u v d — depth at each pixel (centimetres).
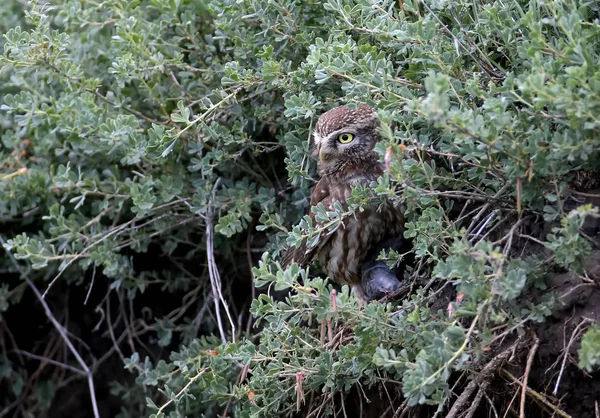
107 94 436
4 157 478
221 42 424
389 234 394
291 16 391
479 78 329
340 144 384
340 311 299
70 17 440
